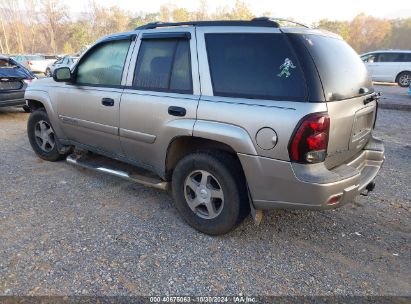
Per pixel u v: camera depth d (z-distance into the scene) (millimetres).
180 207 3461
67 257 2947
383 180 4836
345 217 3752
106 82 4035
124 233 3342
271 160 2758
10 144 6219
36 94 4953
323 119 2602
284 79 2746
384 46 72625
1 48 64562
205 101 3084
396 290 2672
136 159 3916
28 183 4449
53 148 5098
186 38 3318
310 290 2650
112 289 2602
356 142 3180
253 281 2732
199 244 3195
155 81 3535
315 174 2672
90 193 4203
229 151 3119
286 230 3461
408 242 3309
